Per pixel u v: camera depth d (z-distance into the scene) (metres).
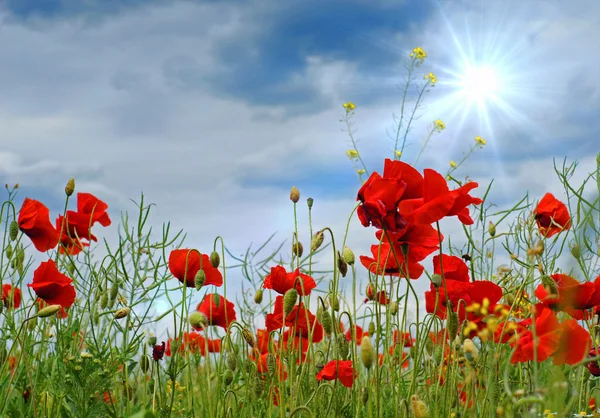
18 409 1.30
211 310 1.34
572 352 1.06
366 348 1.07
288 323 1.29
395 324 1.30
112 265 1.39
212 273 1.34
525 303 1.26
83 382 1.22
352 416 1.25
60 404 1.25
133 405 1.35
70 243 1.53
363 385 1.29
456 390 1.16
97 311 1.39
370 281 1.25
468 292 1.17
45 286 1.32
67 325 1.41
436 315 1.20
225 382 1.25
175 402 1.38
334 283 1.19
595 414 1.17
